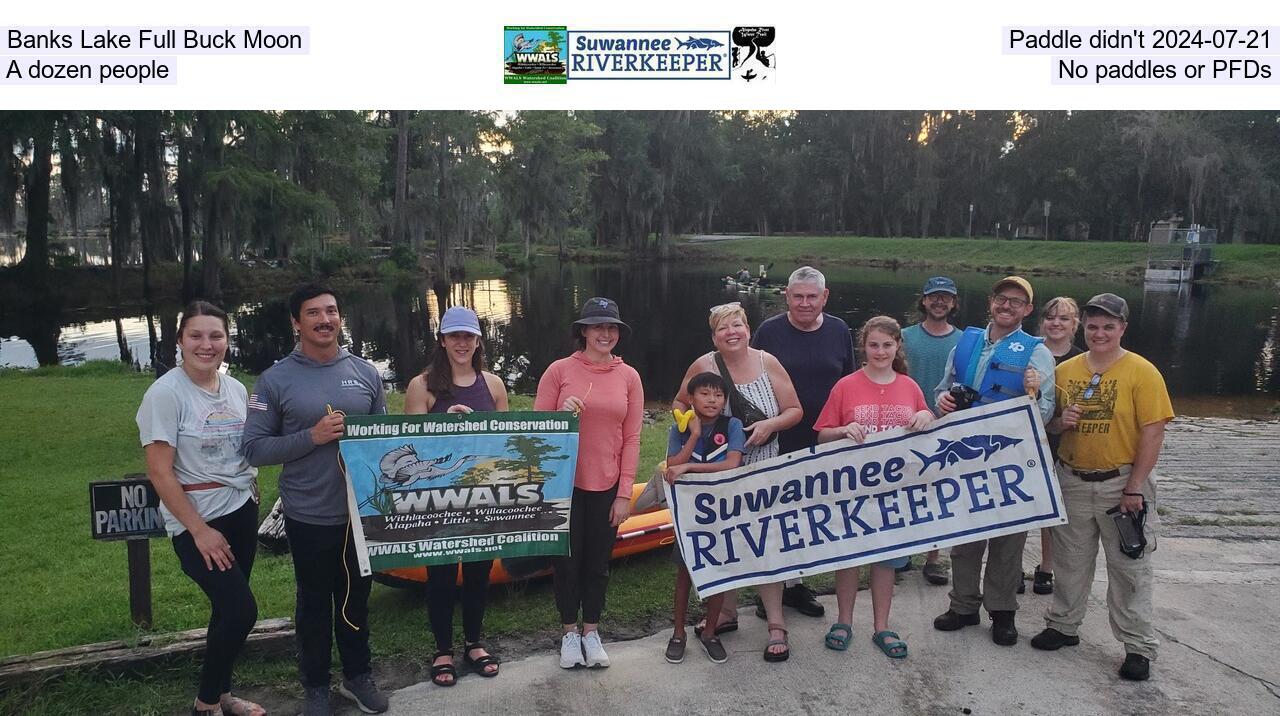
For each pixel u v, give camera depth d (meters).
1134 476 3.72
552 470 3.75
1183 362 20.59
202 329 3.23
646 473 7.64
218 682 3.30
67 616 4.61
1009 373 4.10
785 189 79.94
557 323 27.84
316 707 3.42
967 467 4.02
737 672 3.86
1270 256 49.38
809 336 4.64
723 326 4.09
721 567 3.97
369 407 3.53
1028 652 4.03
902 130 73.25
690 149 66.94
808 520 4.04
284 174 32.88
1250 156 58.03
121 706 3.52
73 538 6.09
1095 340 3.84
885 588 4.08
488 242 63.12
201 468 3.25
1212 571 5.12
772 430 4.08
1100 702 3.57
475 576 3.80
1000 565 4.07
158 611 4.61
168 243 37.28
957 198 72.44
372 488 3.51
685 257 70.00
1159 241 49.53
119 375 15.84
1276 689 3.67
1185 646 4.07
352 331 26.52
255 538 3.48
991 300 4.34
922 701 3.60
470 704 3.59
